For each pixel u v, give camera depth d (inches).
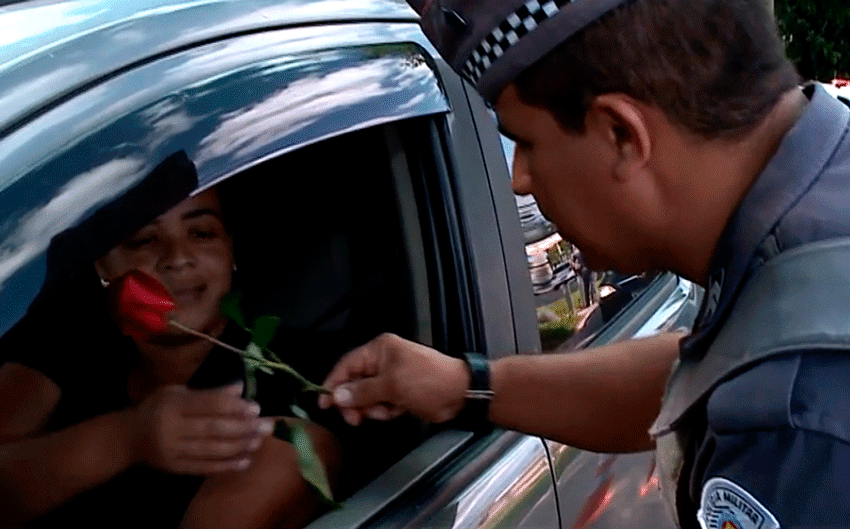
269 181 62.1
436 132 61.0
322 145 60.2
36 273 37.3
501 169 65.5
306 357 62.3
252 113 47.0
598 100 37.1
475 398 57.8
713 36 35.5
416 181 60.4
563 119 38.5
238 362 58.4
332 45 54.1
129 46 44.1
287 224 63.5
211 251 55.3
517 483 58.6
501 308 62.8
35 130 38.9
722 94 35.9
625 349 60.4
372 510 50.6
